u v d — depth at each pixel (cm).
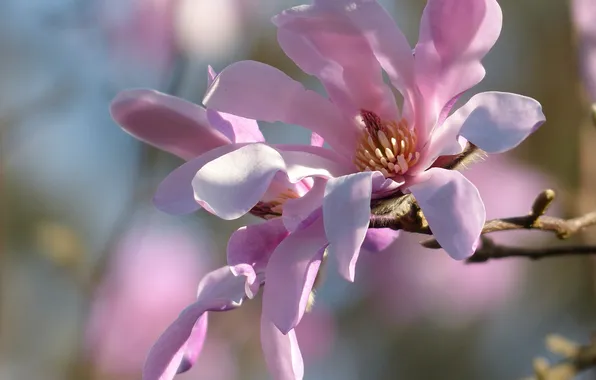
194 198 56
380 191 56
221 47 88
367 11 56
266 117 57
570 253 60
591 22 67
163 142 58
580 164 78
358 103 58
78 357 83
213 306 55
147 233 91
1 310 90
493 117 54
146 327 86
